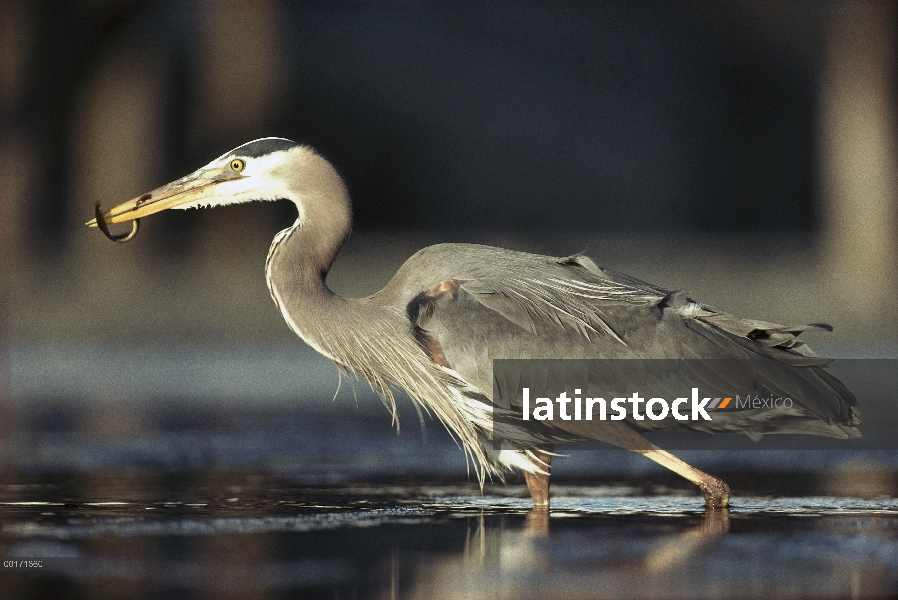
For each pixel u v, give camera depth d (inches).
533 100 1363.2
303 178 335.9
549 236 1295.5
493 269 332.2
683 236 1275.8
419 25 1348.4
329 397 596.7
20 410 540.7
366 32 1337.4
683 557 233.8
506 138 1357.0
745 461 399.2
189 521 278.1
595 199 1357.0
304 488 336.2
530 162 1357.0
